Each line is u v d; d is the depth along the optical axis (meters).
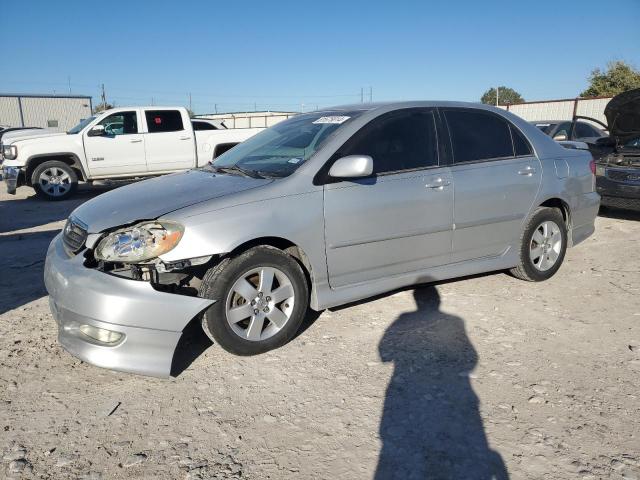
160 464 2.47
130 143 11.52
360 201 3.71
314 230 3.55
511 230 4.61
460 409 2.90
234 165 4.14
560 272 5.32
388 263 3.95
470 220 4.29
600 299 4.55
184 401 2.99
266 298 3.47
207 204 3.28
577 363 3.41
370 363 3.42
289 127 4.44
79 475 2.39
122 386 3.15
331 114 4.29
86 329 3.14
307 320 4.08
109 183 11.62
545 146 4.88
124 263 3.14
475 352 3.56
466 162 4.32
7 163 11.08
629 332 3.87
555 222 4.90
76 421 2.80
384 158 3.92
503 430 2.71
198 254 3.14
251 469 2.43
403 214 3.91
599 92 35.72
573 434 2.67
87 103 41.75
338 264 3.72
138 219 3.19
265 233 3.35
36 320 4.13
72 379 3.23
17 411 2.89
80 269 3.16
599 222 7.85
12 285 5.03
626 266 5.50
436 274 4.26
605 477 2.36
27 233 7.62
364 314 4.19
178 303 3.10
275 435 2.69
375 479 2.37
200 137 12.19
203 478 2.37
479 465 2.45
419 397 3.02
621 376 3.24
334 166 3.52
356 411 2.89
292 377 3.25
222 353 3.56
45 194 11.15
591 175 5.21
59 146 11.02
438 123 4.25
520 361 3.44
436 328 3.94
